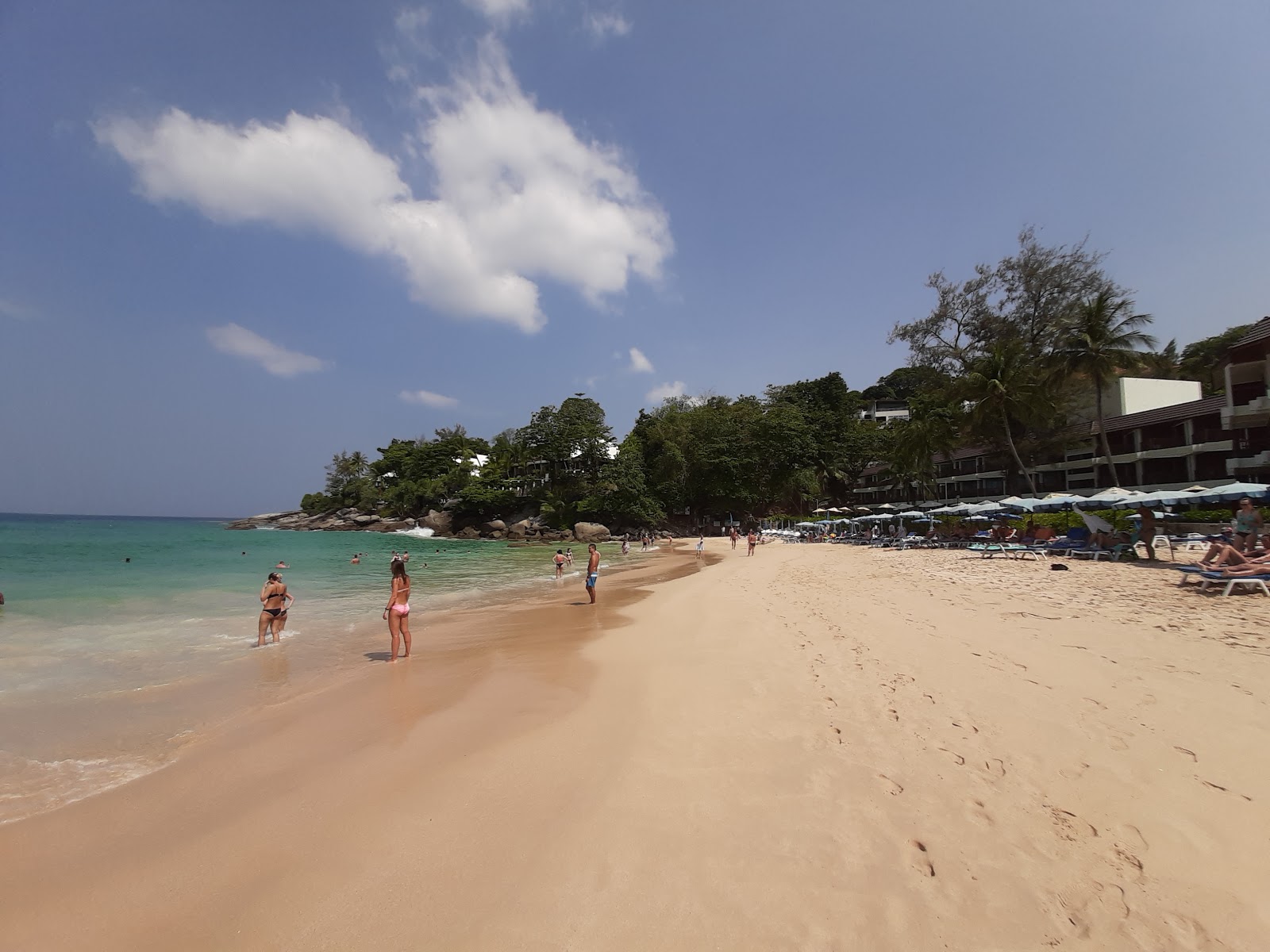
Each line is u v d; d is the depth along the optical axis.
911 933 3.13
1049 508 28.25
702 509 73.31
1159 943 2.97
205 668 9.75
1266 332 27.20
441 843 4.10
